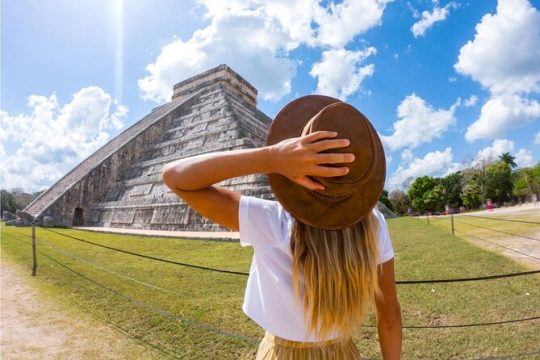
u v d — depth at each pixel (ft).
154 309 17.37
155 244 42.04
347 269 4.06
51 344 15.78
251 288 5.14
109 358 14.53
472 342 15.08
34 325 17.75
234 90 113.29
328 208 4.03
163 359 14.39
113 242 44.29
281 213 4.57
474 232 46.96
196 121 91.25
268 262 4.45
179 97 120.26
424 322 17.03
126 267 29.66
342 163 3.67
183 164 4.34
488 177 172.24
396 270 26.21
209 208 4.44
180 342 15.74
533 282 22.08
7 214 92.89
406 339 15.60
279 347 4.52
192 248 38.78
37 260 32.65
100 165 84.02
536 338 15.10
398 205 208.74
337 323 4.14
